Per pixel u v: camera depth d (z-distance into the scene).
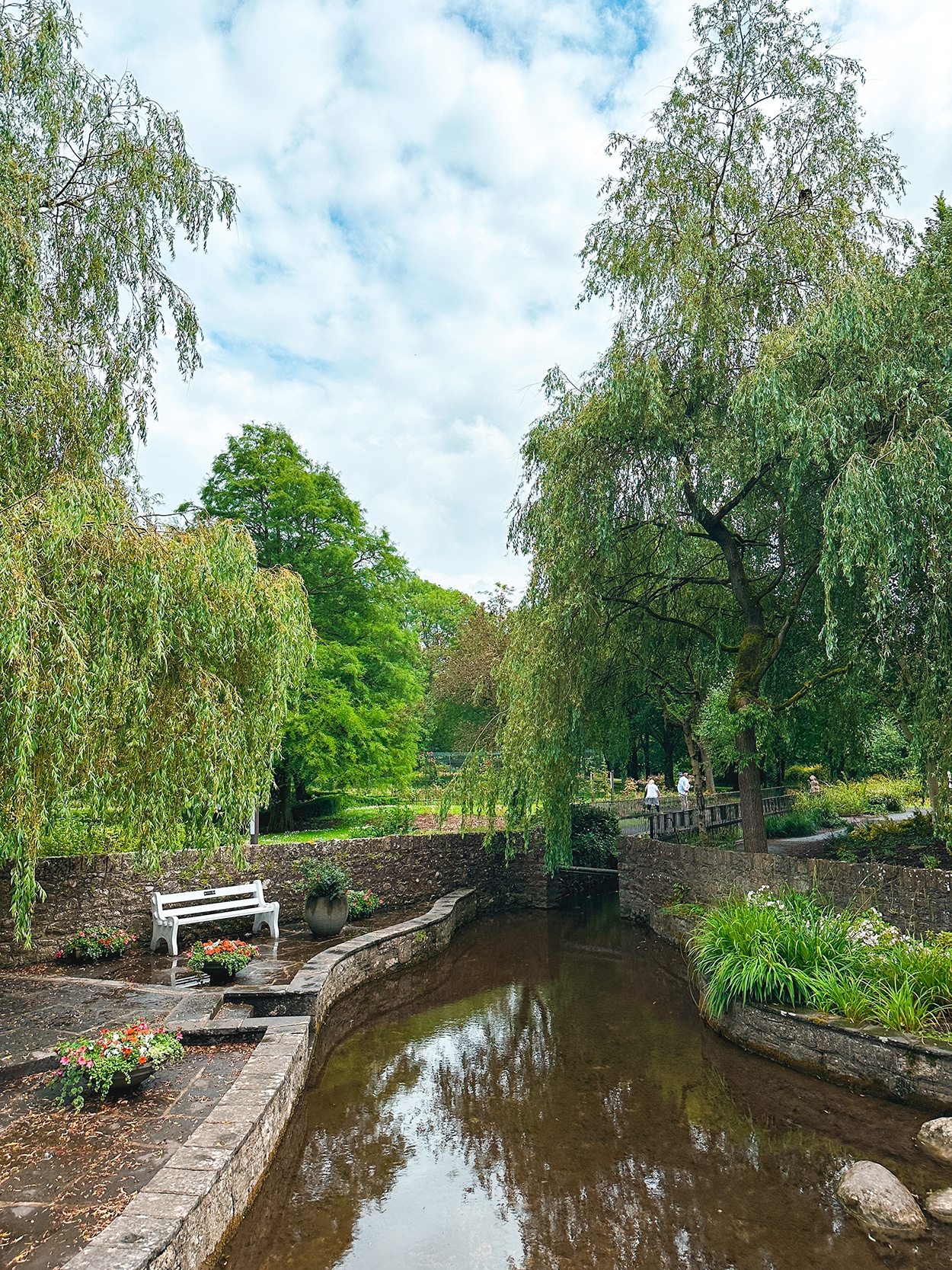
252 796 6.92
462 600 41.41
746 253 11.20
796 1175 5.62
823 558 8.88
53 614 5.29
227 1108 5.49
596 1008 10.10
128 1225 3.87
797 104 11.11
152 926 10.78
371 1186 5.57
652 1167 5.81
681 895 13.67
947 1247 4.70
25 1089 5.86
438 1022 9.70
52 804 5.77
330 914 11.40
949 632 8.98
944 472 8.49
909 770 25.02
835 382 9.39
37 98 7.38
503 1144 6.25
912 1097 6.55
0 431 6.35
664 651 14.63
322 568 19.97
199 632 6.46
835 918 8.84
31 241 6.77
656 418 10.23
